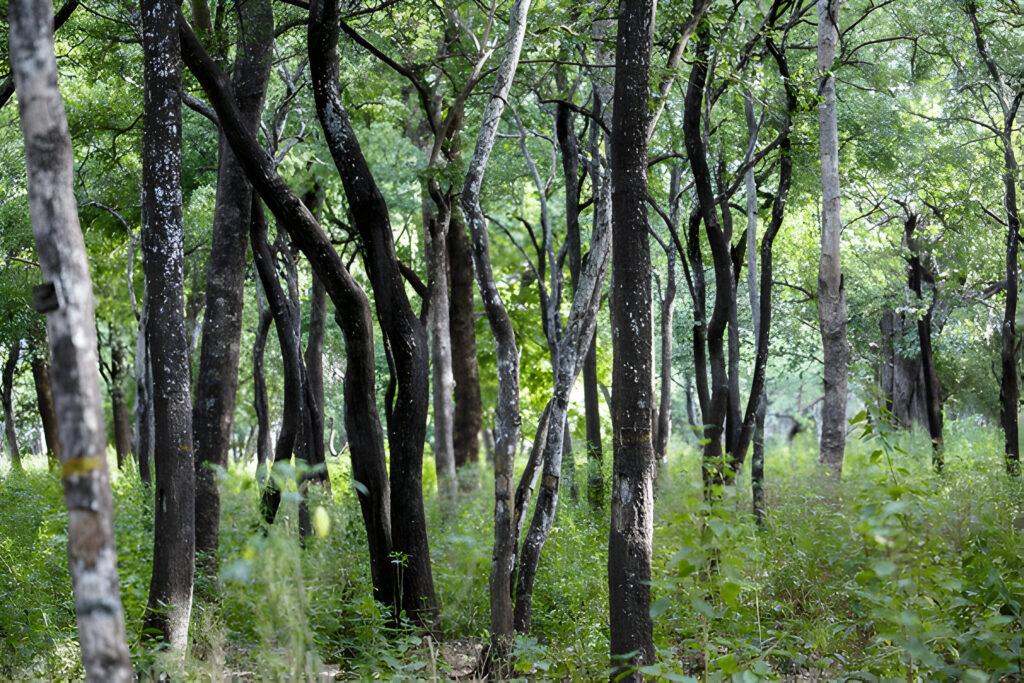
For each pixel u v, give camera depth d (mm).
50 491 15984
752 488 12891
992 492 11242
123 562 10047
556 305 10945
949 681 5047
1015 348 15820
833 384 14133
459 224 16938
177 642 6430
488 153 7617
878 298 24297
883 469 6750
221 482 5332
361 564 9844
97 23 12102
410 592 8125
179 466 6723
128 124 16953
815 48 14594
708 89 12070
